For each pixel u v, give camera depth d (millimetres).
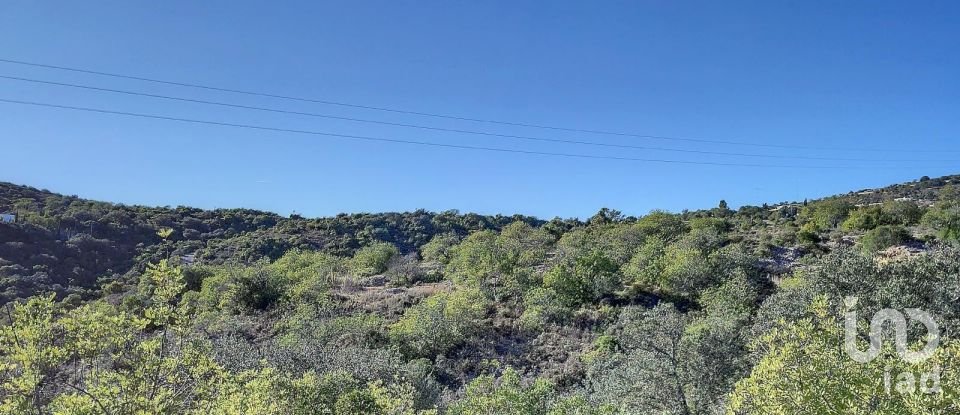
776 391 10734
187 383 11164
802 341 11328
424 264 75062
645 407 21578
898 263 25969
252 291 47688
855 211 70438
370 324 37844
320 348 29781
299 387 16766
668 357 21922
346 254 88438
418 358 34344
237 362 25500
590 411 17094
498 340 37875
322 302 44094
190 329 11438
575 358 33906
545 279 47531
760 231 70750
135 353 10141
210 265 68812
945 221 57156
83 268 62219
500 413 17281
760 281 47469
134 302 35938
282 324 39250
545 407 17719
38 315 9430
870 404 10320
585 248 61281
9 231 61688
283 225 107438
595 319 40500
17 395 9062
